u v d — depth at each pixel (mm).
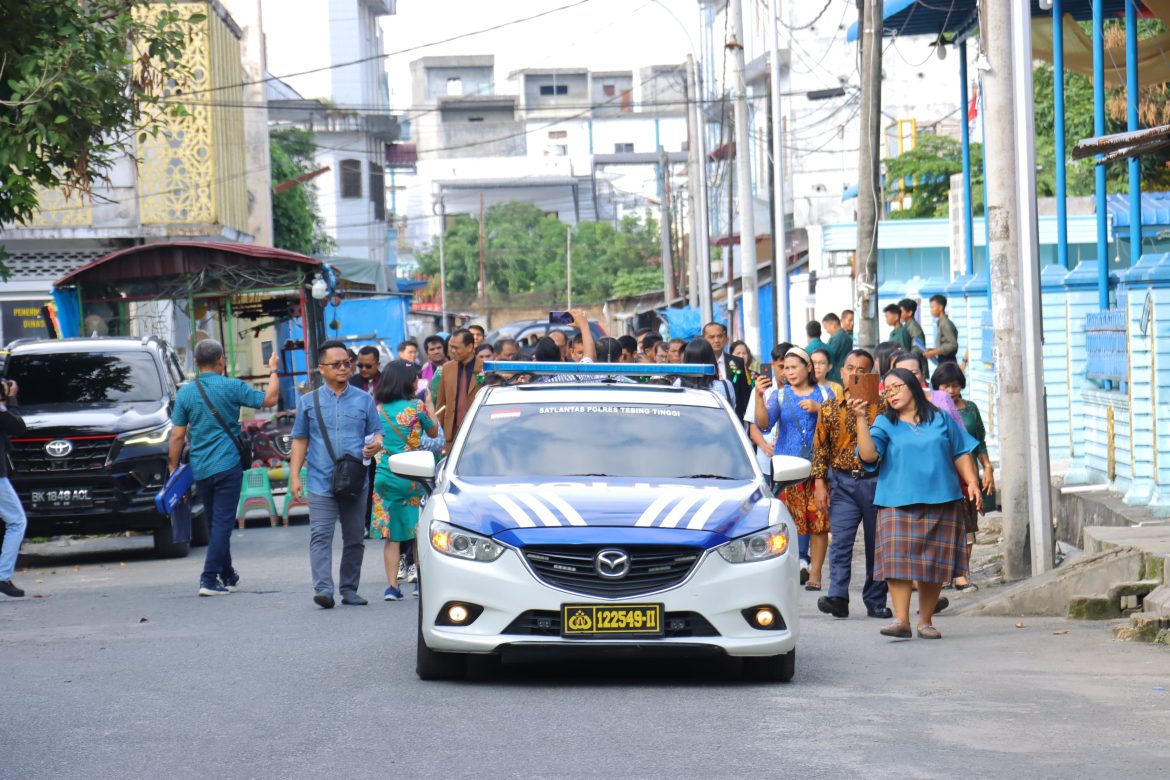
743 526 11703
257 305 38344
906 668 12969
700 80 56219
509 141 161750
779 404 18547
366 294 46469
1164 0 22906
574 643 11273
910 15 33344
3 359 26438
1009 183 18359
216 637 15164
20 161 21344
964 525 14977
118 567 24297
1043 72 51062
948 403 18078
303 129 108562
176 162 47000
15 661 13742
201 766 9164
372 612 16953
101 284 33938
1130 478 20375
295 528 29594
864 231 27766
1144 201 39219
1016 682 12078
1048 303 25047
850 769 8859
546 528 11477
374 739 9891
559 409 13570
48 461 24391
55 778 8891
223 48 51094
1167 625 14445
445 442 19172
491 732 10070
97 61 22656
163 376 26516
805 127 81250
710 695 11484
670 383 14703
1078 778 8625
